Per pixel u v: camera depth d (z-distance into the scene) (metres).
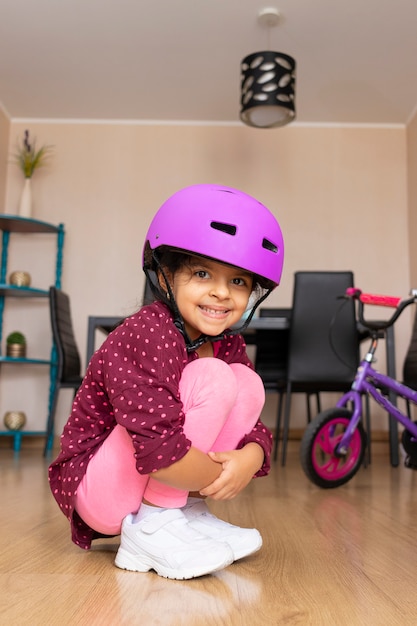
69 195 4.40
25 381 4.23
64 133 4.45
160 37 3.42
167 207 0.93
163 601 0.73
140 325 0.88
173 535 0.86
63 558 0.97
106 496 0.90
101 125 4.47
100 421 0.95
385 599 0.76
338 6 3.11
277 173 4.42
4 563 0.93
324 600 0.75
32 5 3.14
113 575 0.86
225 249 0.87
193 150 4.45
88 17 3.24
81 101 4.21
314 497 1.81
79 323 4.28
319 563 0.96
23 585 0.81
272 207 4.39
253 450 0.93
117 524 0.93
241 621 0.66
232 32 3.36
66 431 0.97
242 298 0.94
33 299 4.27
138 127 4.47
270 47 3.51
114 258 4.34
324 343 2.72
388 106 4.21
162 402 0.82
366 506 1.63
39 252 4.32
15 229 4.20
